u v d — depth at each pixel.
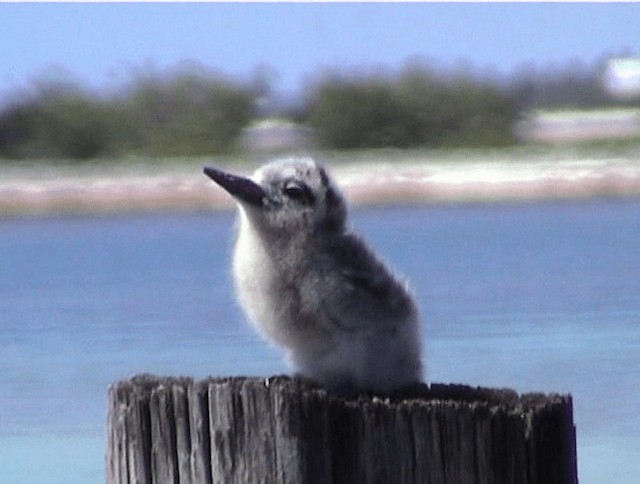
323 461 6.45
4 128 38.91
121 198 36.19
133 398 6.64
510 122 39.16
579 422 16.19
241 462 6.49
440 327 19.11
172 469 6.58
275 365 16.25
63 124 38.81
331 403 6.46
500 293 21.84
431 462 6.45
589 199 36.88
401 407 6.47
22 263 26.97
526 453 6.55
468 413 6.46
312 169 8.58
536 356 17.84
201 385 6.57
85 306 21.52
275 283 8.29
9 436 16.17
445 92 38.22
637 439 15.87
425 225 31.20
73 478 15.18
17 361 17.97
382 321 8.08
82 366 17.77
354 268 8.27
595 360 17.52
